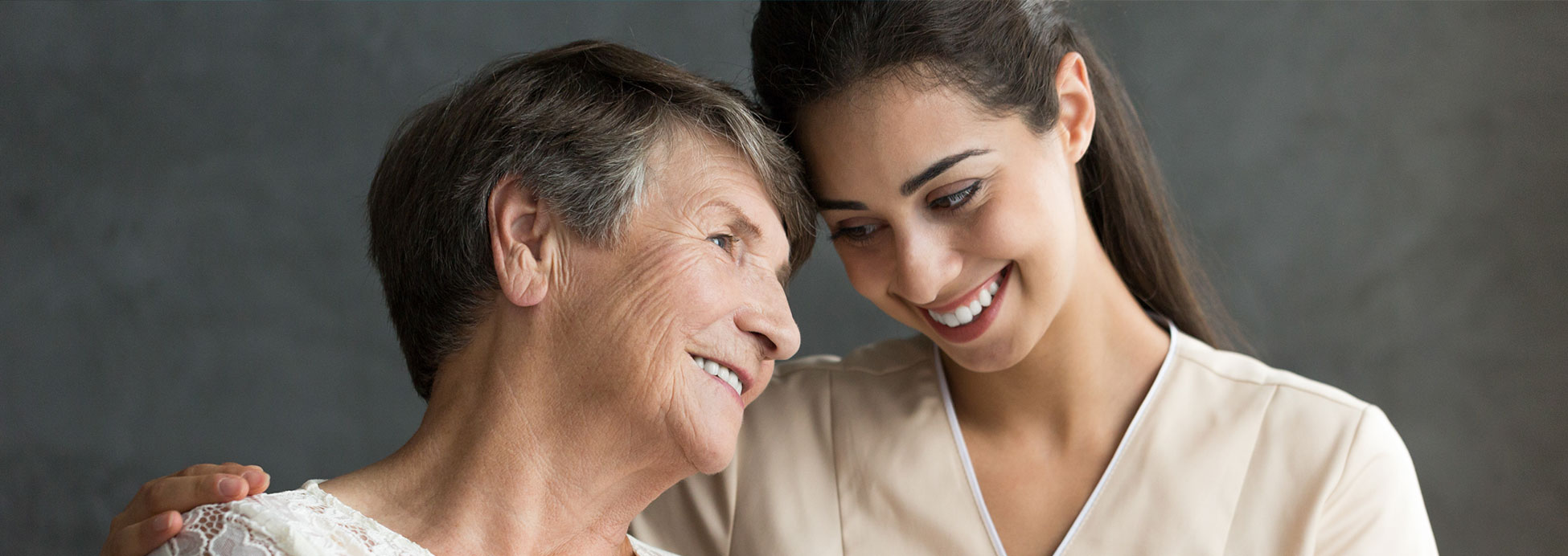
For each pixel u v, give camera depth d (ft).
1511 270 9.89
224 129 10.37
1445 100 9.96
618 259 3.97
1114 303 5.65
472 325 4.06
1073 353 5.43
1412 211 10.03
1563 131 9.73
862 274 4.97
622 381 3.91
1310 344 10.16
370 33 10.36
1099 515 5.40
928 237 4.67
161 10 10.30
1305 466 5.32
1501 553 9.89
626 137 3.99
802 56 4.53
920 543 5.58
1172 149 10.27
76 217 10.30
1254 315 10.19
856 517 5.69
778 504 5.75
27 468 10.23
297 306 10.43
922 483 5.64
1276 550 5.25
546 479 3.96
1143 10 10.27
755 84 4.88
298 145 10.40
